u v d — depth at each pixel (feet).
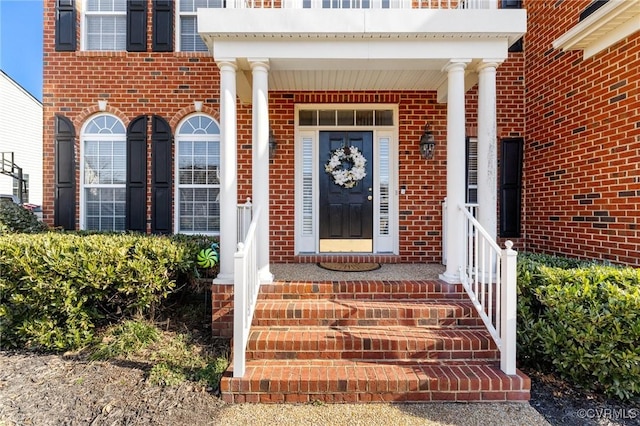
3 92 45.14
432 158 18.79
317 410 9.41
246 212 14.84
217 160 19.39
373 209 19.48
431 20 12.66
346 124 19.44
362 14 12.62
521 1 18.49
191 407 9.43
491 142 13.41
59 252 12.79
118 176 19.38
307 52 13.10
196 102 18.97
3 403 9.55
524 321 11.19
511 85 18.85
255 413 9.25
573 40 13.84
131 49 18.89
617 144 12.93
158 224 19.11
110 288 13.23
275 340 11.00
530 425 8.79
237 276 9.98
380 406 9.59
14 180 46.78
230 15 12.55
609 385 9.55
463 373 10.04
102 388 10.23
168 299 15.19
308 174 19.56
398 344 10.94
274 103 18.67
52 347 12.58
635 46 12.18
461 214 13.28
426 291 13.24
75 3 18.89
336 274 15.39
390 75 15.75
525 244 18.67
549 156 16.75
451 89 13.46
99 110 18.99
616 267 11.66
